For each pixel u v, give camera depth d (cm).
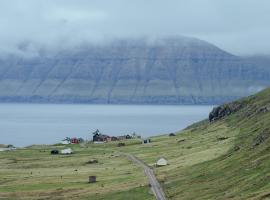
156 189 17275
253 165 15262
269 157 15100
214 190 14312
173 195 15725
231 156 18750
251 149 17925
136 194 17088
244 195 12038
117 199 16862
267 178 12762
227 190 13700
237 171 15600
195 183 16438
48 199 18912
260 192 11588
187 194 15112
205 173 17475
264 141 17450
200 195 14275
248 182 13450
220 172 16738
